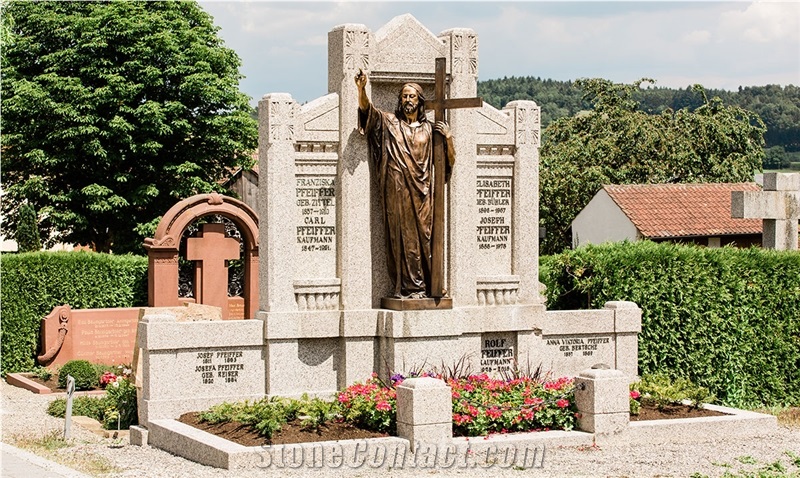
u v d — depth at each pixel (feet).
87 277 98.07
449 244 65.62
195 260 104.17
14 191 145.07
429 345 63.67
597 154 168.76
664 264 77.20
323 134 63.21
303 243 63.31
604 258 77.61
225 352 61.11
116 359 91.20
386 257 64.75
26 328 93.76
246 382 61.72
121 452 55.83
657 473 50.60
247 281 107.14
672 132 170.09
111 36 144.87
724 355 77.97
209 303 104.42
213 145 151.23
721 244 136.46
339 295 63.87
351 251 63.57
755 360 78.84
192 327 60.08
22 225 124.26
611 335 70.23
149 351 59.11
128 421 63.82
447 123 65.62
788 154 245.04
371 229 64.49
